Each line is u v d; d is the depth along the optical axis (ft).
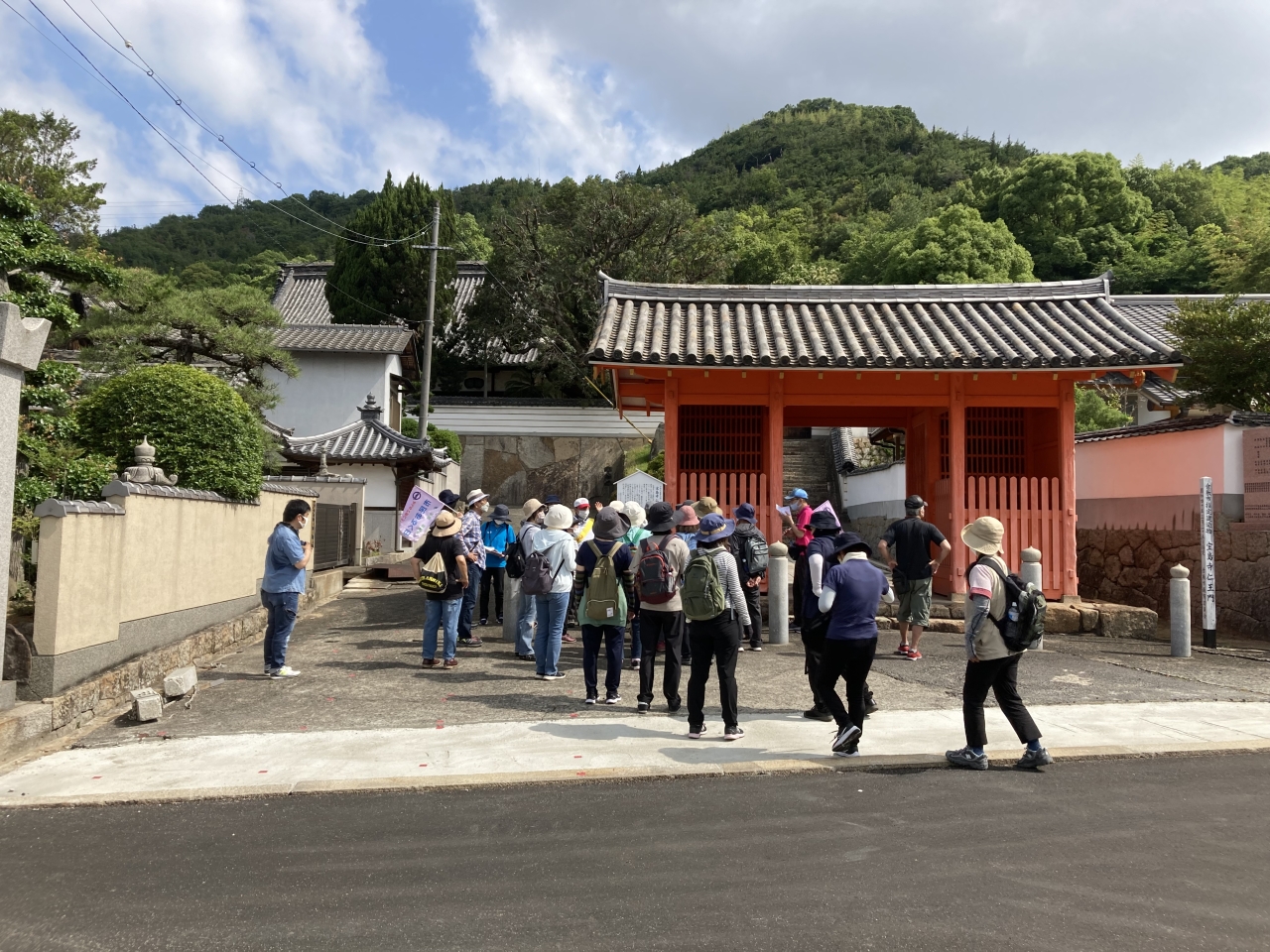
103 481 27.55
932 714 22.99
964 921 11.26
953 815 15.39
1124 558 47.06
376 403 81.71
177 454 32.35
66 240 97.09
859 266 143.02
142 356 54.95
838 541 20.67
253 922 11.39
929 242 118.42
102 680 23.17
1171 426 43.24
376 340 86.84
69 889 12.51
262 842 14.34
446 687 26.25
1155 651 33.27
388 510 71.82
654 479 43.42
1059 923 11.21
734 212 227.20
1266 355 39.99
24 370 20.86
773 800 16.33
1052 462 39.52
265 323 59.31
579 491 99.40
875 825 14.90
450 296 109.70
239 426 34.53
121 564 24.68
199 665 29.73
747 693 25.58
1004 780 17.54
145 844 14.29
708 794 16.75
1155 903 11.80
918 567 30.50
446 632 29.14
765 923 11.22
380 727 21.67
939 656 31.32
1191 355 42.32
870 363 35.60
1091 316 40.42
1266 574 37.52
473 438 100.73
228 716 22.84
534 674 28.17
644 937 10.86
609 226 93.09
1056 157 146.20
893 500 62.64
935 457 41.83
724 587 20.39
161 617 27.53
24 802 16.19
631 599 28.84
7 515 20.35
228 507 33.86
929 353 36.45
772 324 40.45
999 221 120.98
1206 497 34.60
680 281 94.84
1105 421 63.31
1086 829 14.69
